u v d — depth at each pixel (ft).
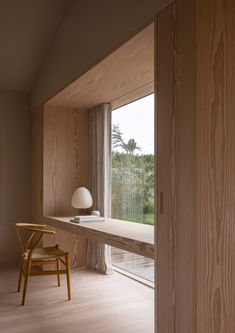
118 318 8.59
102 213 12.46
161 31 6.15
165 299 5.84
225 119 4.76
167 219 5.85
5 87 14.21
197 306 5.13
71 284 11.38
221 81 4.84
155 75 6.31
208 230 4.97
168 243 5.81
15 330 7.85
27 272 9.61
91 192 13.38
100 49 8.31
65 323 8.26
